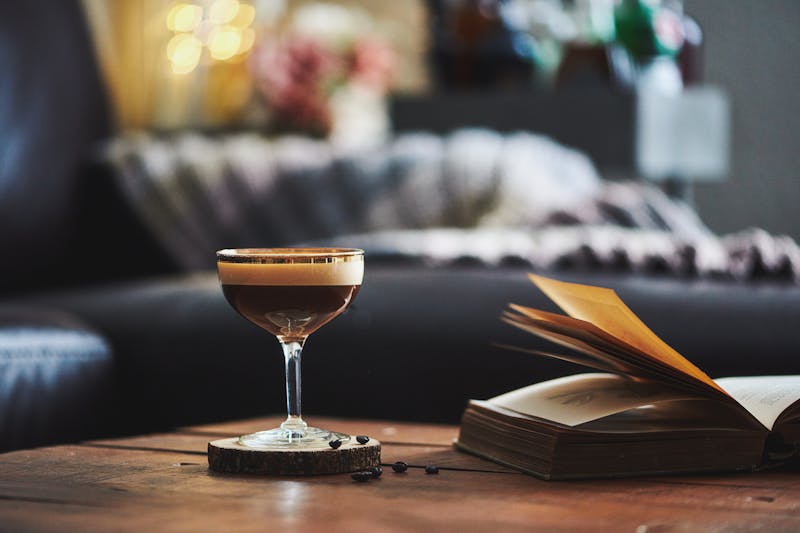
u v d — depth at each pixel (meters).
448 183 3.05
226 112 3.38
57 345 2.01
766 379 1.39
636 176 3.68
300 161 3.02
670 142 3.46
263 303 1.29
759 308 1.95
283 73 3.42
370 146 3.15
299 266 1.28
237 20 3.42
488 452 1.36
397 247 2.38
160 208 2.77
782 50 4.00
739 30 4.04
